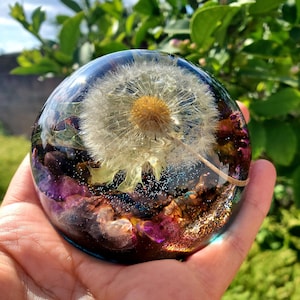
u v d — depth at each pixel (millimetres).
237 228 129
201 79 117
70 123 112
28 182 149
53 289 123
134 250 115
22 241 130
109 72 114
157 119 108
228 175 115
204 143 110
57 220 120
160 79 112
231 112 118
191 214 111
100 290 119
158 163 107
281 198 260
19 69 231
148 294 111
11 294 119
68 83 119
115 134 108
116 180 109
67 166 113
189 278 115
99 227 113
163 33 217
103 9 242
